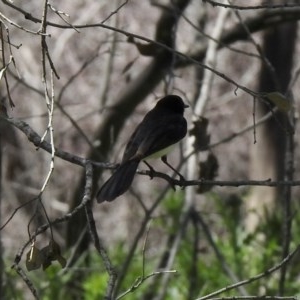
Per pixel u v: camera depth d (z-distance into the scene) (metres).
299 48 21.44
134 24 21.64
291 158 9.83
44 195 18.31
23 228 19.11
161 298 11.79
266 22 12.31
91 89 21.69
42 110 19.50
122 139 21.25
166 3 12.60
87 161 6.64
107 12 21.36
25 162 19.67
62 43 21.00
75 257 13.00
